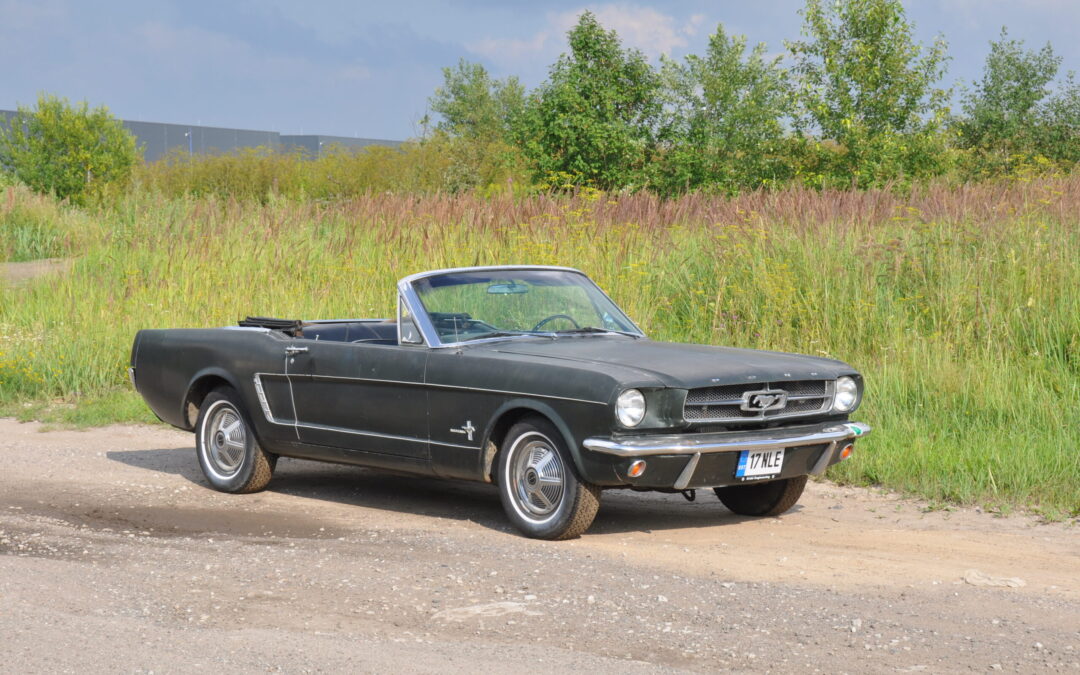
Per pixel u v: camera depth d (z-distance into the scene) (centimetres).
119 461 956
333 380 741
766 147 2438
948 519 724
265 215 1881
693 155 2586
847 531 686
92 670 419
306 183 3931
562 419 621
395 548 631
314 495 810
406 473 726
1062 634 463
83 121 4153
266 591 538
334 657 434
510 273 765
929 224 1292
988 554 623
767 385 643
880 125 2306
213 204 2042
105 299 1536
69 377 1349
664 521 716
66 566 586
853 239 1298
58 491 820
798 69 2381
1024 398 941
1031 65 3066
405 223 1692
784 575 569
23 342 1416
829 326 1158
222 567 586
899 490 809
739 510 744
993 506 755
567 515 634
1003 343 1084
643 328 1278
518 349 684
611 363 636
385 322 877
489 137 5438
